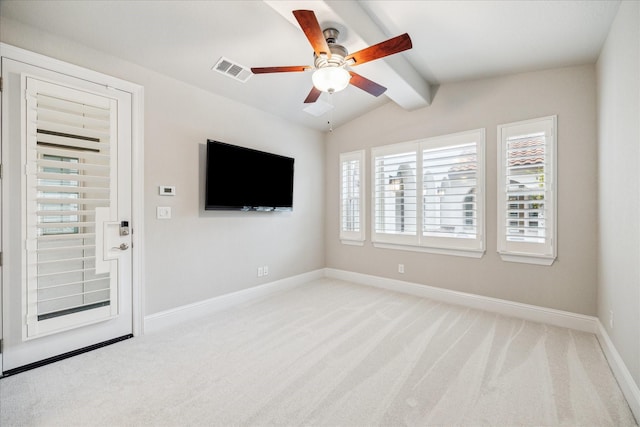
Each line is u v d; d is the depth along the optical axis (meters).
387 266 3.93
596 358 2.10
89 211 2.19
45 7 1.86
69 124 2.13
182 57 2.48
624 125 1.79
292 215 4.08
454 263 3.33
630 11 1.68
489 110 3.05
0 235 1.87
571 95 2.60
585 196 2.54
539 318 2.78
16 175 1.92
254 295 3.52
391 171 3.81
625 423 1.49
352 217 4.29
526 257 2.84
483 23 2.17
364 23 2.17
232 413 1.55
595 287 2.51
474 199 3.15
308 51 2.54
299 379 1.85
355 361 2.07
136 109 2.47
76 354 2.17
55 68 2.06
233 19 2.13
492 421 1.50
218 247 3.14
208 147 2.92
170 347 2.29
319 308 3.17
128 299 2.45
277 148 3.83
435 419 1.51
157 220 2.62
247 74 2.83
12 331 1.92
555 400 1.65
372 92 2.40
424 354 2.16
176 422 1.49
